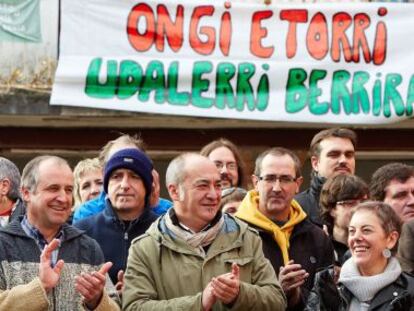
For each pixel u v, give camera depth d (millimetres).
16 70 13781
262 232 8555
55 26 13797
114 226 8398
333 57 12875
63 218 7578
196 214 7594
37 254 7535
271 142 14766
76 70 13000
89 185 9859
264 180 8570
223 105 12875
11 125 14875
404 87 12812
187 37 12969
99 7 13047
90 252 7703
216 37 12961
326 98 12828
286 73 12867
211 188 7617
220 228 7648
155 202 8906
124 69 12992
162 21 13000
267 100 12852
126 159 8359
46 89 13758
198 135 14891
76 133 14922
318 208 9602
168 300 7430
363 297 7504
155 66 12969
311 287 8539
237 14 12969
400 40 12867
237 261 7559
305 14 12938
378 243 7535
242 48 12938
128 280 7570
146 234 7688
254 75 12883
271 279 7598
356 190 8867
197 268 7531
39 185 7559
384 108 12789
